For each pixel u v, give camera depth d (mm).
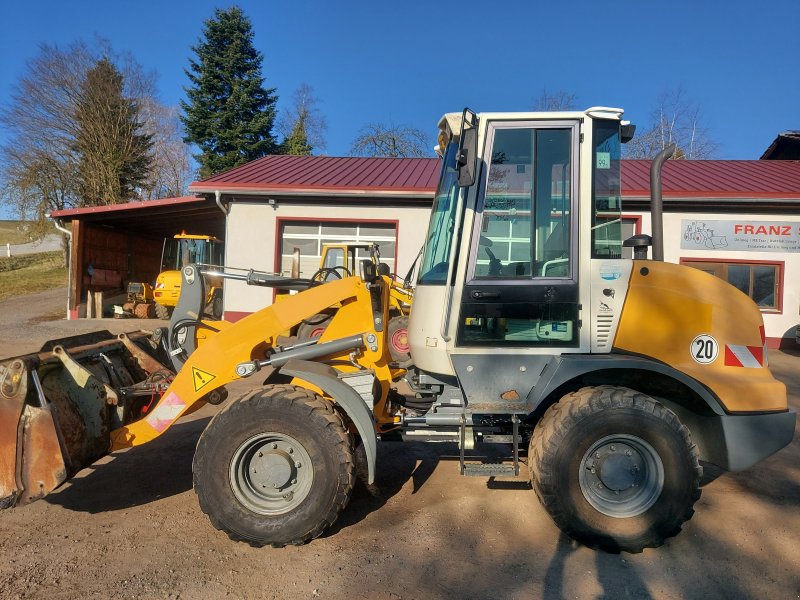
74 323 15898
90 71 31250
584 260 3748
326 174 15688
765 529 3908
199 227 21172
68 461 3424
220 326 4660
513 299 3779
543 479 3529
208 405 7297
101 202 31391
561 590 3137
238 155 37594
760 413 3646
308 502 3527
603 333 3752
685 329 3748
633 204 13805
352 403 3693
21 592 3068
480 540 3719
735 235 13742
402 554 3521
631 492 3604
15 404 3402
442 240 4055
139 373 4828
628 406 3504
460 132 3561
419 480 4785
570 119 3785
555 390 3885
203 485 3529
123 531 3820
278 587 3137
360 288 4211
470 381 3812
